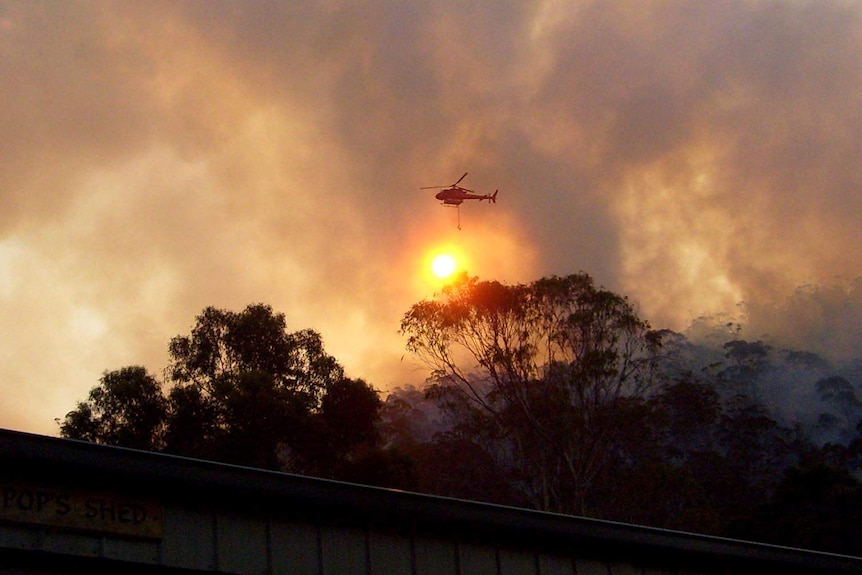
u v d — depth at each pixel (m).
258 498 7.36
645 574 9.35
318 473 33.59
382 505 7.89
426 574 8.03
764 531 35.22
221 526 7.23
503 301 37.47
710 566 9.77
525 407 37.47
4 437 6.52
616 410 37.62
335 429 34.03
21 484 6.60
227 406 31.80
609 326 37.53
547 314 37.56
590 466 37.16
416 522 8.07
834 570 10.33
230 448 31.38
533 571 8.65
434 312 38.16
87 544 6.70
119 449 6.89
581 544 8.98
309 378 34.91
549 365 37.78
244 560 7.23
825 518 34.81
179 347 34.66
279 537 7.44
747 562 9.88
